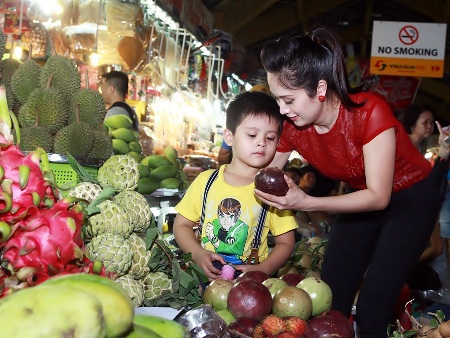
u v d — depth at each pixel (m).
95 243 2.09
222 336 1.76
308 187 6.62
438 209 2.88
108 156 3.28
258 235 2.77
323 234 6.14
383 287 2.77
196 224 2.93
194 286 2.23
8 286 1.35
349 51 13.77
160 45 6.08
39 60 5.15
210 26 7.61
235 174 2.81
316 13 13.23
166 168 4.58
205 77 8.20
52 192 1.52
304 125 2.64
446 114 22.75
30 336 0.92
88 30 5.49
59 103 3.15
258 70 10.55
